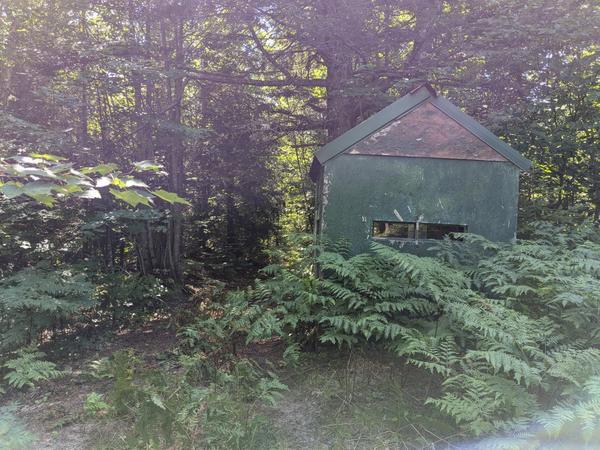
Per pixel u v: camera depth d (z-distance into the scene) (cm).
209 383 433
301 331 519
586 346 381
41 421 402
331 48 905
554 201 837
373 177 570
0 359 502
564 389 321
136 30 901
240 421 342
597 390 271
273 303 529
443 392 388
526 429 291
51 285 541
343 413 393
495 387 318
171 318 687
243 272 1166
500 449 279
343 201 568
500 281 456
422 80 809
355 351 481
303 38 910
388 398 405
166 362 520
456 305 393
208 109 1028
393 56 966
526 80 844
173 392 370
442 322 438
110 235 842
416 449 337
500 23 761
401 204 570
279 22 905
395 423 369
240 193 1158
